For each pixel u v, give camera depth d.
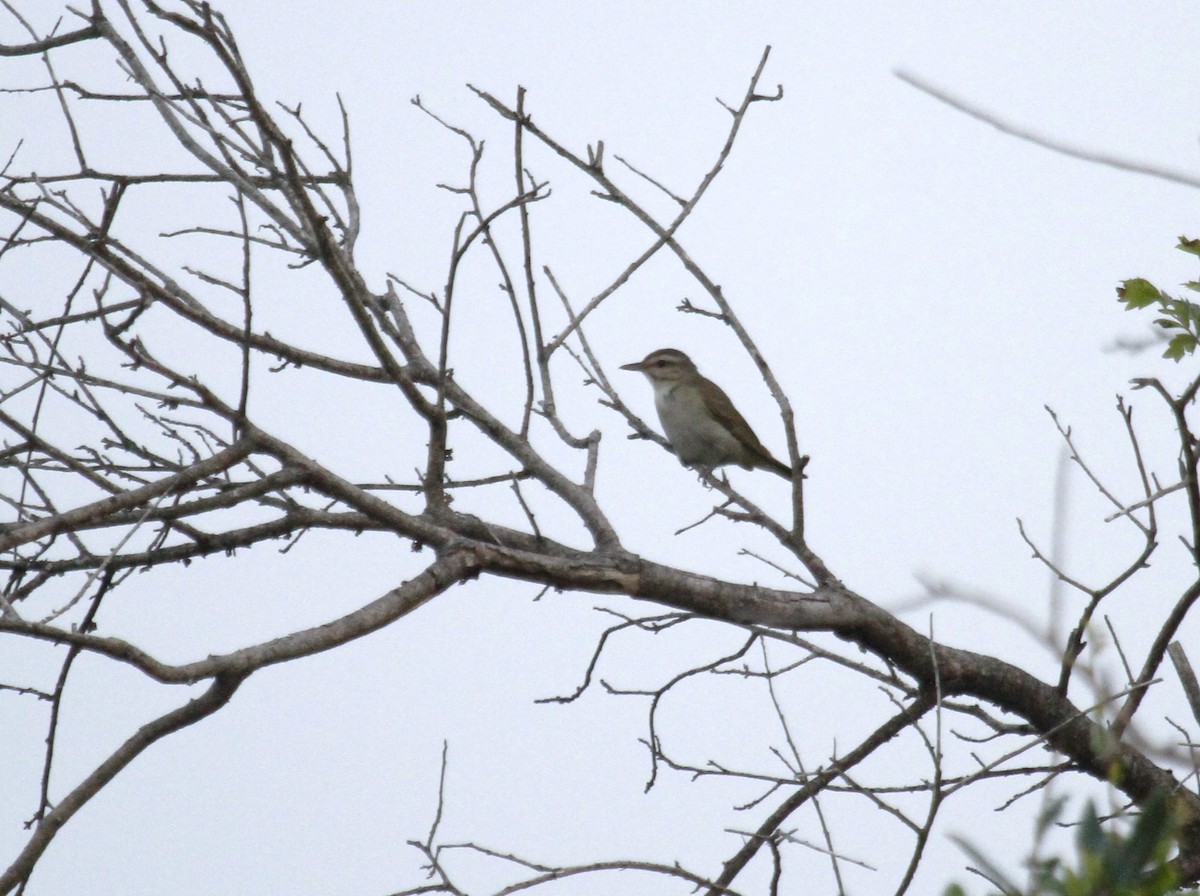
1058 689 12.04
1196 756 7.07
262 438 9.70
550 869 9.59
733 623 11.33
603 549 11.34
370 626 9.04
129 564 10.42
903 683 10.84
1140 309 9.74
